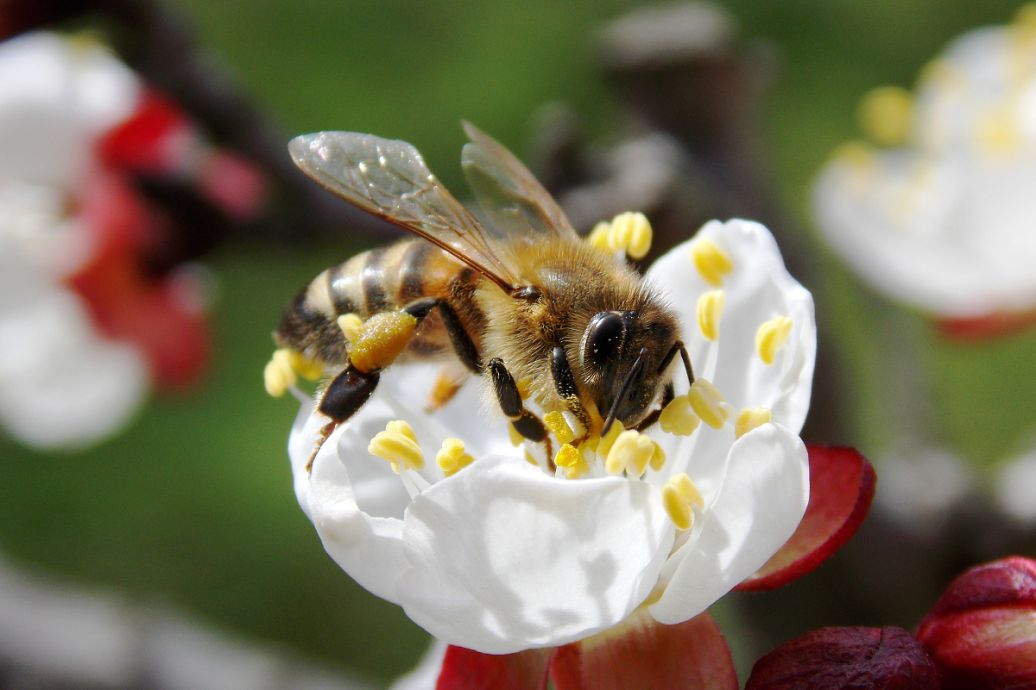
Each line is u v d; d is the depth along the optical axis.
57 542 0.19
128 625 0.13
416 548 0.09
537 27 0.22
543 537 0.09
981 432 0.21
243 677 0.13
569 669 0.09
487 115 0.22
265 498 0.19
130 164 0.13
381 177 0.10
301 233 0.12
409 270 0.10
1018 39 0.14
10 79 0.13
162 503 0.19
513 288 0.10
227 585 0.19
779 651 0.09
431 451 0.10
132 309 0.13
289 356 0.10
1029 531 0.12
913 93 0.23
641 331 0.10
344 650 0.19
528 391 0.10
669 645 0.09
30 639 0.13
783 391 0.09
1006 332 0.13
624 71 0.12
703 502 0.09
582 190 0.12
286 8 0.22
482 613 0.09
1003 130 0.13
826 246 0.15
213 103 0.12
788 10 0.23
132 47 0.12
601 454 0.10
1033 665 0.09
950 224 0.13
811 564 0.09
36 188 0.13
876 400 0.14
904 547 0.12
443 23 0.22
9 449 0.19
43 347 0.14
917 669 0.09
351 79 0.22
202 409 0.19
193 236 0.12
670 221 0.11
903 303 0.13
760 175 0.12
